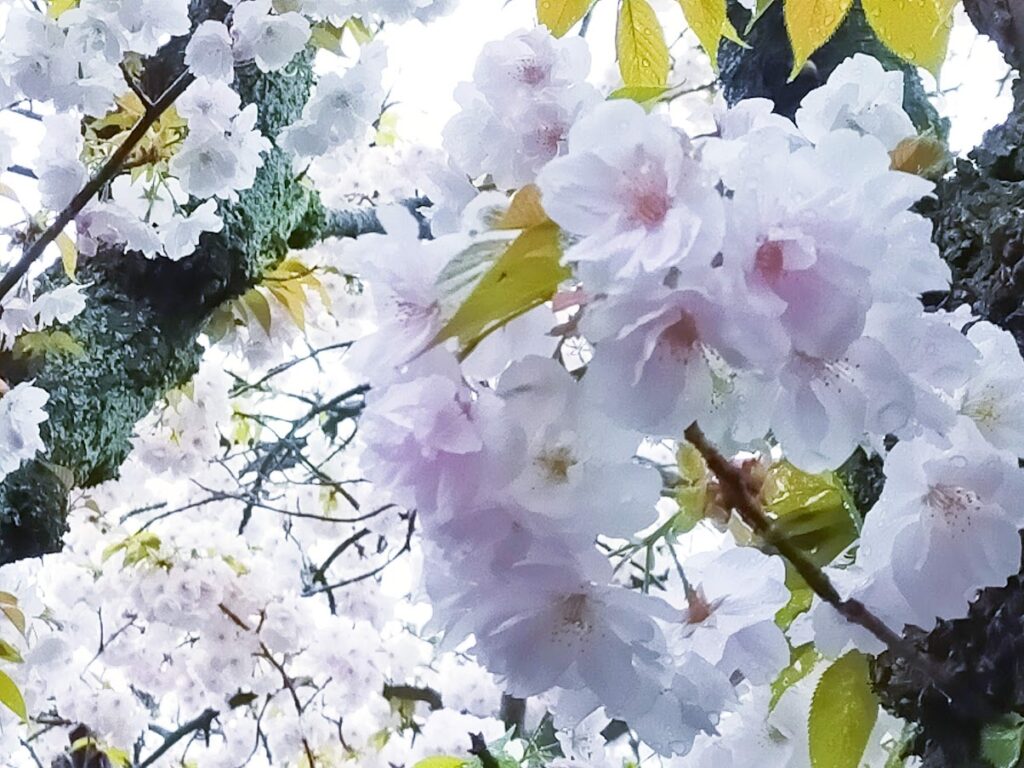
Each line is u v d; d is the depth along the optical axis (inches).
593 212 13.8
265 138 50.2
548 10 20.0
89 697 84.1
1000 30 22.8
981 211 22.0
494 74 18.6
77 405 42.7
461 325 14.2
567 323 14.7
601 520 14.6
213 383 75.9
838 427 14.3
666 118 14.3
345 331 90.7
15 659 42.3
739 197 13.7
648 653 15.3
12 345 43.4
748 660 17.3
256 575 84.0
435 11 46.6
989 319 21.2
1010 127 22.6
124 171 48.9
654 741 16.4
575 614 15.2
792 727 20.3
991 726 18.8
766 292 13.6
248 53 47.0
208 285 49.8
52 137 46.8
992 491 16.2
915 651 18.5
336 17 47.6
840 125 18.5
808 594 18.9
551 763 28.4
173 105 48.9
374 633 90.4
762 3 19.1
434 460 14.6
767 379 13.7
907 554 16.4
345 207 84.9
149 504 86.6
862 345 14.2
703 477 17.5
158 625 86.3
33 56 44.5
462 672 89.0
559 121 18.0
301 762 88.0
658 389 13.9
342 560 97.5
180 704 91.7
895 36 18.3
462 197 17.3
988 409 16.3
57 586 81.6
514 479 14.5
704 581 17.3
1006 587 18.9
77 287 44.0
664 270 13.6
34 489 39.8
